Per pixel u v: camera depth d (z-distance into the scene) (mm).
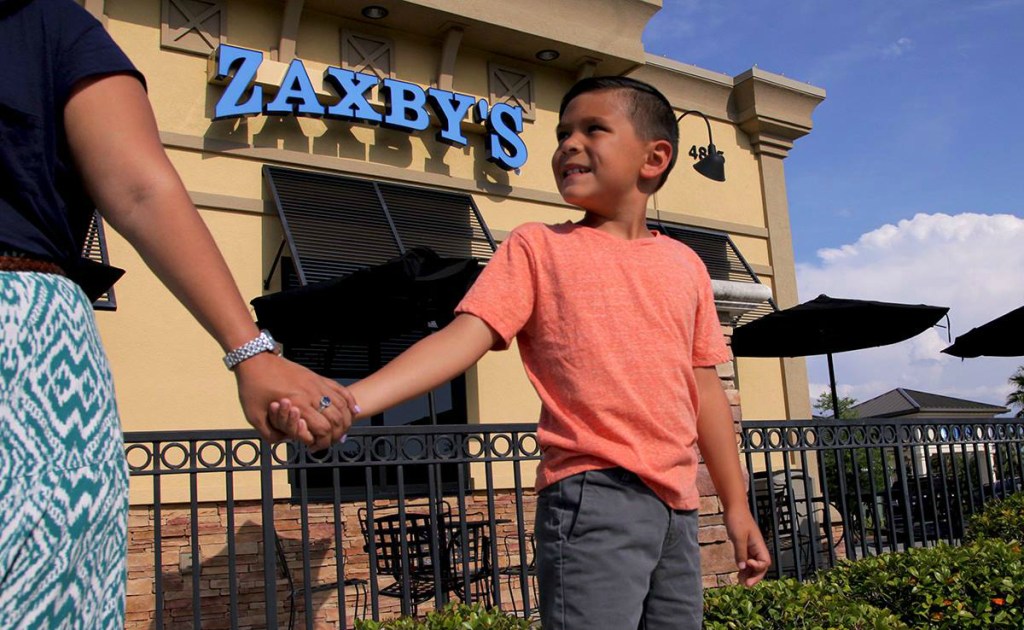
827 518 5926
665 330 1947
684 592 1881
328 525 8047
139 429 7715
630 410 1852
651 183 2137
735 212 12328
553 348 1916
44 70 1312
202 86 8812
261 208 8812
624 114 2055
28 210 1248
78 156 1346
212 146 8688
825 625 3871
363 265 8617
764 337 10320
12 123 1253
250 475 7891
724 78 12531
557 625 1782
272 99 9062
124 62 1403
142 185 1349
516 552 8836
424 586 6406
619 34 11211
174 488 7559
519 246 1970
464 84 10492
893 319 9750
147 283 8000
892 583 4473
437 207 9773
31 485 1122
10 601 1089
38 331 1184
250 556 7660
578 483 1829
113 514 1261
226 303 1405
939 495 8875
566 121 2100
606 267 1954
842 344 10648
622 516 1795
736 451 2219
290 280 8906
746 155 12688
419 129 9727
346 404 1526
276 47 9297
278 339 7609
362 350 9156
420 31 10172
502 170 10531
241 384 1447
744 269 11906
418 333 9414
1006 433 7266
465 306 1884
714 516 5320
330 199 9102
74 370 1222
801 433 6031
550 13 10664
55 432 1170
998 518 6207
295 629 7645
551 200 10742
